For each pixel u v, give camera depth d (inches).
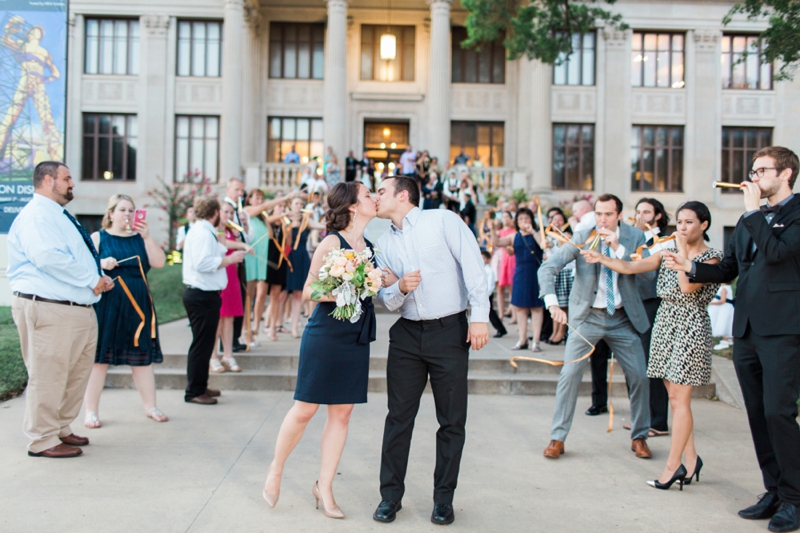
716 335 355.6
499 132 1027.9
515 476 176.6
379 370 294.5
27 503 149.7
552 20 552.7
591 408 248.7
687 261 156.3
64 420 193.2
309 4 1007.6
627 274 195.6
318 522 142.8
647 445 205.5
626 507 154.9
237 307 284.8
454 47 1026.1
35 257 175.9
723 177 981.2
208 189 863.1
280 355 297.6
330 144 890.7
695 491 166.6
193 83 986.1
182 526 138.7
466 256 146.3
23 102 387.9
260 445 198.7
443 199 673.6
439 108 892.0
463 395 146.9
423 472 179.2
